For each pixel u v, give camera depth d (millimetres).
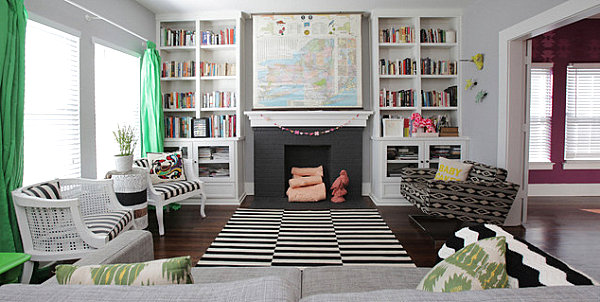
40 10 2758
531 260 1054
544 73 5195
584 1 2672
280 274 1576
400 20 5109
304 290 1425
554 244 3221
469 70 4645
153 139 4527
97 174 3617
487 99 4152
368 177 5367
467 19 4699
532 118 5234
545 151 5270
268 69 4988
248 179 5422
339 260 2848
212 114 5324
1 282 1791
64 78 3072
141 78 4477
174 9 4738
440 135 4816
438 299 684
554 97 5207
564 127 5238
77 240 2314
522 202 3848
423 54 5180
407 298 693
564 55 5172
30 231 2291
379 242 3273
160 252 3055
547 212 4332
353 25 4957
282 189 5184
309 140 5117
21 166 2424
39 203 2211
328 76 4980
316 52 4961
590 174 5281
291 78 4988
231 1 4457
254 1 4469
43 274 2650
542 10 3154
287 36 4957
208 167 4918
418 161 4758
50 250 2297
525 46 3727
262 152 5148
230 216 4215
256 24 4965
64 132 3086
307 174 5234
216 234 3543
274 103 5012
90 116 3441
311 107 4996
